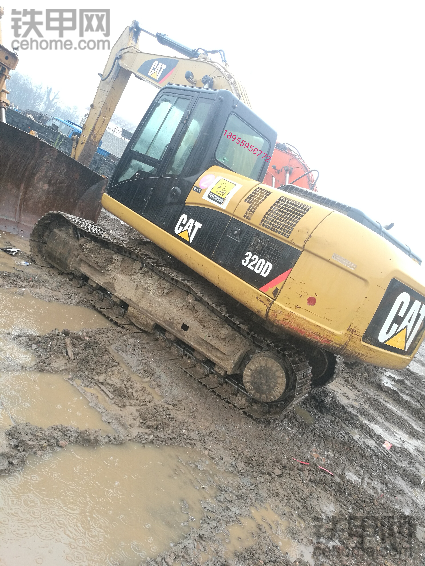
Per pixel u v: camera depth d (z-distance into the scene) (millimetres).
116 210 5727
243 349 4672
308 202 4375
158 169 5352
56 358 4043
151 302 5375
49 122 25031
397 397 8625
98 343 4625
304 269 4090
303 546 3172
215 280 4648
